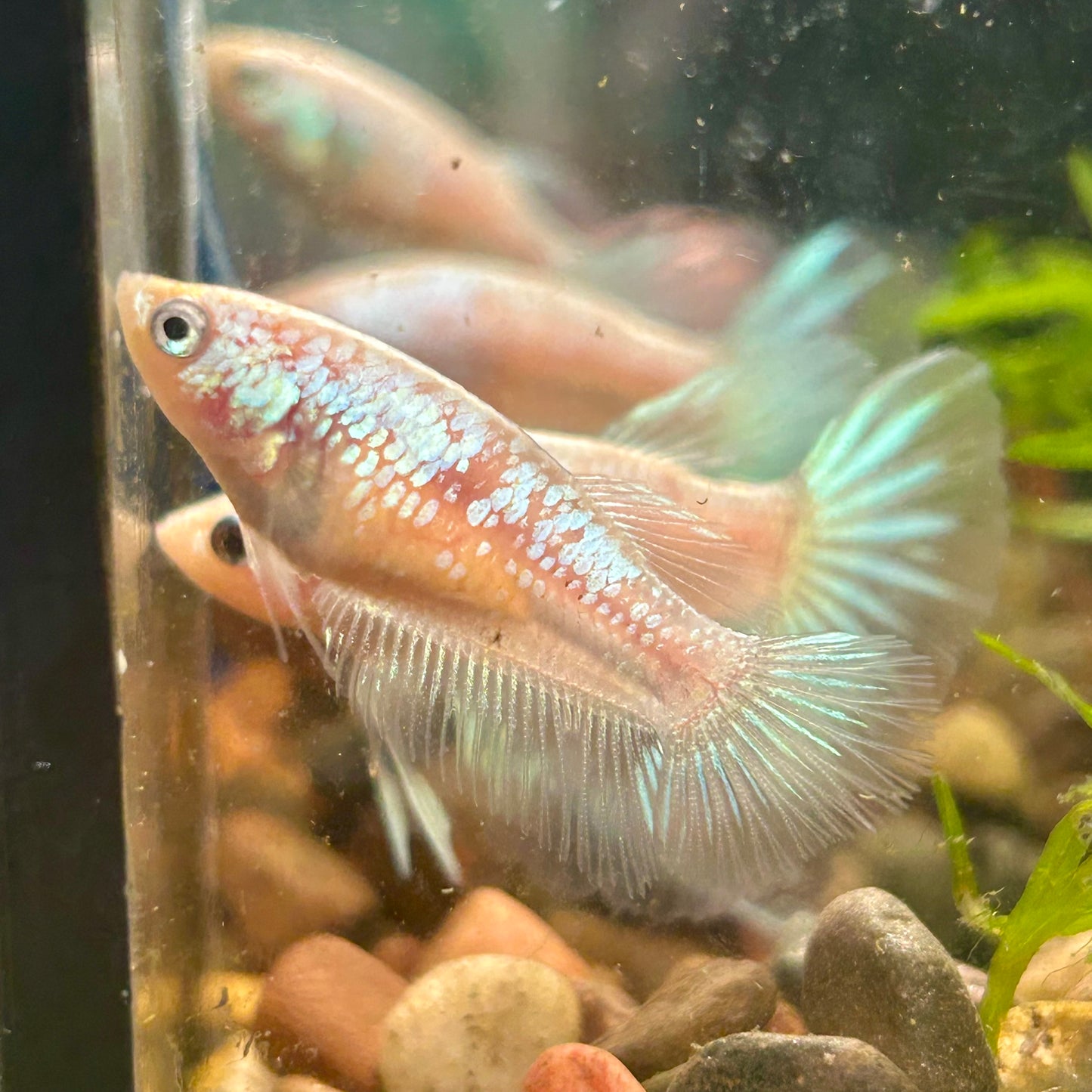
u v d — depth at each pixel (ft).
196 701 0.24
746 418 0.29
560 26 0.30
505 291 0.29
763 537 0.28
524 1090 0.20
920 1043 0.20
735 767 0.24
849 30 0.31
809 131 0.31
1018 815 0.28
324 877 0.24
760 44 0.31
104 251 0.19
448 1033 0.21
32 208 0.18
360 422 0.20
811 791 0.24
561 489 0.21
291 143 0.28
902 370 0.31
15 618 0.19
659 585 0.22
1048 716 0.30
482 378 0.29
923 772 0.24
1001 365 0.32
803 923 0.25
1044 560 0.31
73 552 0.19
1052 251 0.33
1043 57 0.32
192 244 0.25
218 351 0.20
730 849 0.24
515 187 0.31
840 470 0.29
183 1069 0.22
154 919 0.21
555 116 0.31
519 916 0.24
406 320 0.29
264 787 0.24
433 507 0.21
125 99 0.21
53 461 0.19
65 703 0.20
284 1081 0.21
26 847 0.20
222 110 0.26
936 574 0.30
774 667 0.23
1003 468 0.31
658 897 0.24
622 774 0.23
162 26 0.24
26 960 0.20
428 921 0.24
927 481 0.30
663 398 0.29
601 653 0.22
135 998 0.20
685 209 0.31
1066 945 0.26
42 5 0.18
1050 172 0.33
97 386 0.19
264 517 0.21
